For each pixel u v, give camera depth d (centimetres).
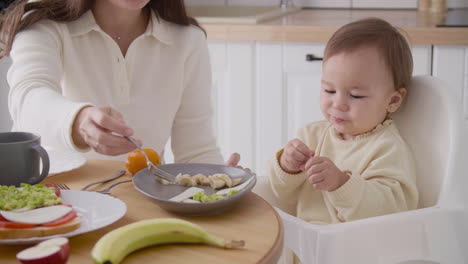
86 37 137
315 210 132
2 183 93
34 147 94
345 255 99
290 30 235
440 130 118
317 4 306
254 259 70
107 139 93
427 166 121
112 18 140
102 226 76
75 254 71
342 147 133
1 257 70
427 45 230
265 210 88
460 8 295
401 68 127
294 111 246
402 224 103
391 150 123
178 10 147
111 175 106
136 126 143
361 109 126
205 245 74
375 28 128
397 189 118
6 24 133
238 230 80
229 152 254
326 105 132
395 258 103
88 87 139
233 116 249
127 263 68
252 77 245
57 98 106
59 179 103
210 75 157
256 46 241
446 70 230
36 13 132
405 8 300
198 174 98
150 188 95
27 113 108
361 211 116
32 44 126
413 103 127
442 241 106
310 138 142
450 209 108
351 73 125
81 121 97
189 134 155
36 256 63
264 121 248
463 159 114
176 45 146
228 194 88
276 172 131
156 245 74
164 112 147
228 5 307
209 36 242
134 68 142
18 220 73
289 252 127
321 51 237
